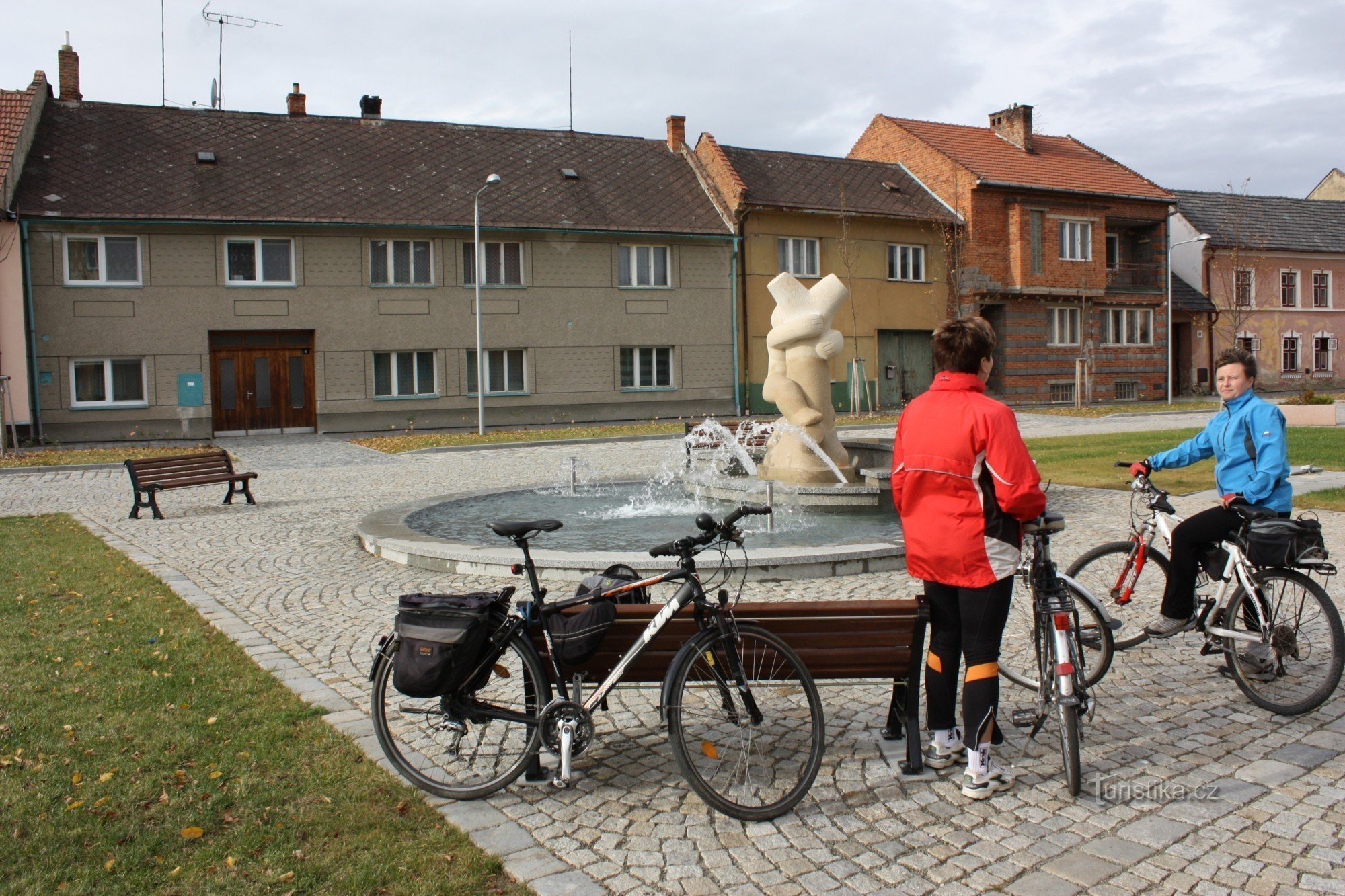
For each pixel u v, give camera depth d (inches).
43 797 163.0
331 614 295.4
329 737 189.9
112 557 391.2
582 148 1368.1
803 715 200.2
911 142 1551.4
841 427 1101.7
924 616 169.8
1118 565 238.8
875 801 162.7
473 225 1156.5
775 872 140.1
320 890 134.6
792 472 474.6
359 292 1127.0
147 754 181.3
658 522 429.4
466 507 483.2
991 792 163.6
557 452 877.2
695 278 1298.0
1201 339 1802.4
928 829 152.7
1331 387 1935.3
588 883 136.8
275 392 1111.6
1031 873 138.6
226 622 283.0
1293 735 187.5
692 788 164.9
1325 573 200.1
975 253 1461.6
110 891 134.6
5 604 308.2
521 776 173.2
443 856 143.9
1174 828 150.9
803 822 155.6
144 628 275.7
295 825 153.6
